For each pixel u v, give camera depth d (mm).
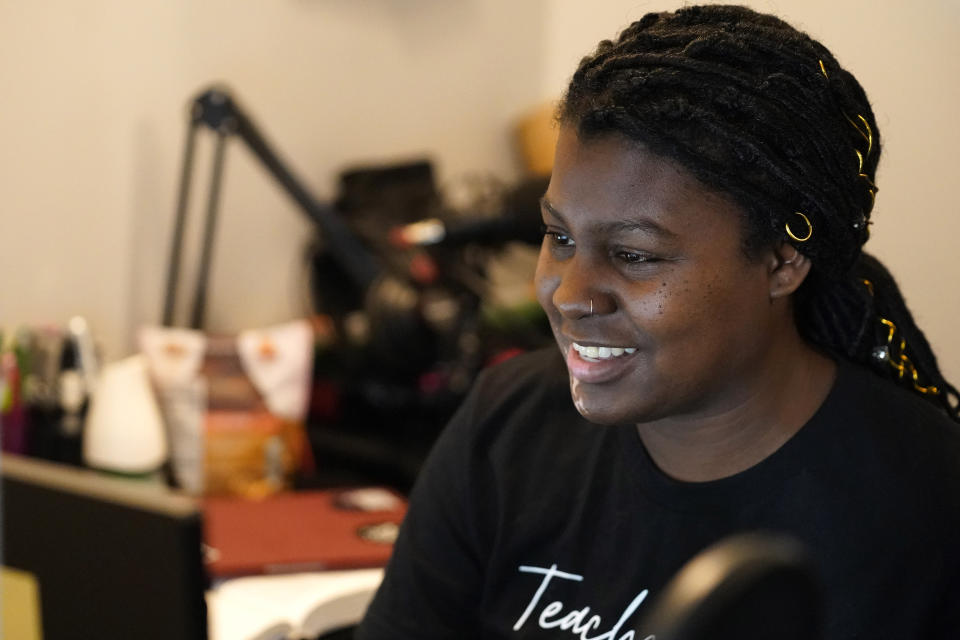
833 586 844
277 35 2367
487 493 1013
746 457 883
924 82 2025
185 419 1931
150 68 2203
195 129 2023
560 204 818
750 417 874
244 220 2369
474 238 2090
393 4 2520
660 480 908
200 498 1792
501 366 1081
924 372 964
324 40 2434
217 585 1458
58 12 2084
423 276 2086
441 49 2602
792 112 794
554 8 2697
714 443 886
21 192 2090
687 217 787
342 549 1537
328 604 1420
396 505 1711
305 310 2420
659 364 816
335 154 2492
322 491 1956
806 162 796
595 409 845
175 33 2227
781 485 870
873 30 2016
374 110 2531
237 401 1958
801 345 902
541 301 868
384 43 2521
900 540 835
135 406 1853
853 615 837
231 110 1988
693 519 890
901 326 942
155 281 2271
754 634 348
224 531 1590
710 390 841
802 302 924
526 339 2146
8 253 2092
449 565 1034
